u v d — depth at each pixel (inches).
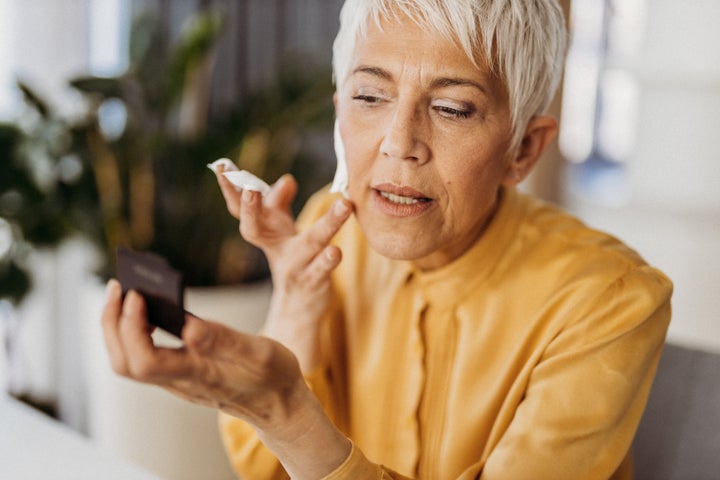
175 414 83.6
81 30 101.8
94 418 90.0
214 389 28.2
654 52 101.0
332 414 46.0
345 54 38.1
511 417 39.9
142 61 89.0
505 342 41.1
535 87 37.4
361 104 36.9
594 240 41.5
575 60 103.7
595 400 36.9
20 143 85.0
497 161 37.2
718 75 96.9
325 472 32.1
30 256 96.7
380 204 37.7
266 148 94.3
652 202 103.6
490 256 41.6
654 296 38.2
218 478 86.6
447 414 42.4
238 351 27.7
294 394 30.4
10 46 97.9
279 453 32.4
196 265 93.3
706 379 45.6
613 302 38.2
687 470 45.5
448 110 35.6
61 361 106.5
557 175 104.7
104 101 88.1
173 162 92.0
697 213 100.4
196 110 102.7
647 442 46.6
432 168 36.1
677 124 100.7
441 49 34.6
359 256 46.9
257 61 114.4
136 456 84.5
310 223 50.2
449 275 41.8
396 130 35.3
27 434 43.6
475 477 37.9
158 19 97.4
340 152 41.0
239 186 41.4
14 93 98.4
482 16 34.5
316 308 43.1
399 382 44.2
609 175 106.7
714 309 100.4
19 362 105.4
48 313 104.4
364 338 45.6
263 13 113.5
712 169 98.8
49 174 87.6
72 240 90.6
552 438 36.6
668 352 46.9
